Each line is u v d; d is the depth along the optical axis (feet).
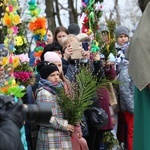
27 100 22.79
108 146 29.73
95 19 29.86
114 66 29.96
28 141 22.94
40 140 21.72
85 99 22.29
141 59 19.85
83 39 27.76
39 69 23.15
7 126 10.68
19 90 21.72
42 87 21.90
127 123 30.63
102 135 27.78
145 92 20.45
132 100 30.01
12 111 10.85
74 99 22.09
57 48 26.05
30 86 23.15
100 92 27.14
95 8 30.01
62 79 23.43
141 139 20.67
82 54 25.98
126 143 30.94
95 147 27.84
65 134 21.74
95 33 29.60
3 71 22.26
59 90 21.94
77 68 25.49
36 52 26.89
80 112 22.13
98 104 26.32
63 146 21.53
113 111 29.96
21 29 24.06
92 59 26.71
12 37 22.86
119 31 33.01
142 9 21.03
